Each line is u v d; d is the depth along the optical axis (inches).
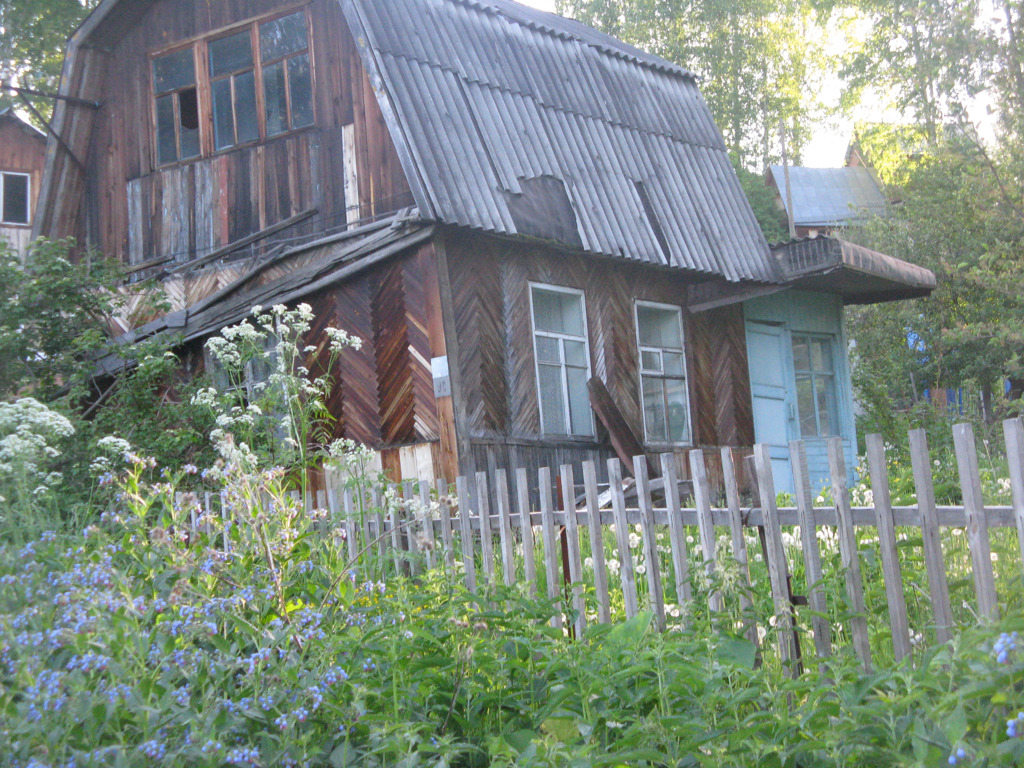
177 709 118.0
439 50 438.3
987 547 137.4
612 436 442.9
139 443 376.8
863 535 215.8
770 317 578.2
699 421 514.0
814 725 119.2
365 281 423.5
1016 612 110.0
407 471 406.3
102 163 528.7
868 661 150.7
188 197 501.0
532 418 428.1
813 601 158.4
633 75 540.1
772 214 1393.9
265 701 123.3
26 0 915.4
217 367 461.7
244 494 177.5
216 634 133.7
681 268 479.8
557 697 135.4
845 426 613.6
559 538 233.8
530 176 434.6
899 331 913.5
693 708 134.0
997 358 840.3
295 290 437.7
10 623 130.3
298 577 175.9
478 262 420.5
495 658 152.6
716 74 1402.6
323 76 463.5
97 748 112.1
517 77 465.7
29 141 855.7
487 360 414.9
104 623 126.6
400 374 410.3
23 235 842.8
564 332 454.3
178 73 511.5
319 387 430.9
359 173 446.0
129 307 505.7
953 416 677.3
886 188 1247.5
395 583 184.2
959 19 852.6
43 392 406.0
